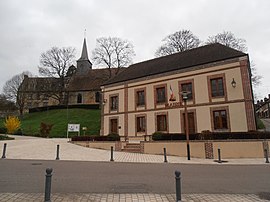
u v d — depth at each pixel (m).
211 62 21.77
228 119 20.16
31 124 40.22
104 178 8.02
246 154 14.76
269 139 14.96
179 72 23.56
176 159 14.38
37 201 5.29
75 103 52.31
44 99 56.72
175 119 23.06
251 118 19.19
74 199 5.53
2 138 23.03
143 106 25.55
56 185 6.88
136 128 25.64
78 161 12.67
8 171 8.91
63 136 32.72
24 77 57.91
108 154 16.22
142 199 5.62
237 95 20.05
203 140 15.45
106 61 45.12
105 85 29.36
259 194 6.22
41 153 15.30
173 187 6.88
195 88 22.34
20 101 54.19
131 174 8.85
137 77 26.58
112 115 27.94
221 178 8.34
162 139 17.55
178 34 38.91
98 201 5.41
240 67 20.28
